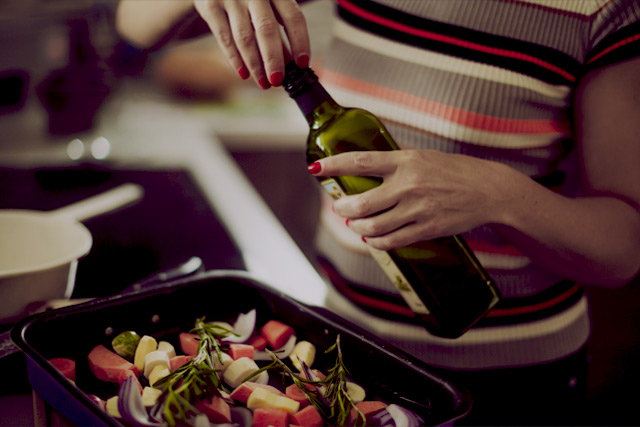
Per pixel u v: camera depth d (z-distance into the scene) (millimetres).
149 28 1078
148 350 731
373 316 942
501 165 763
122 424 569
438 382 659
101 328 763
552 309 946
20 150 1706
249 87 2520
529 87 859
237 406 671
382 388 712
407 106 900
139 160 1718
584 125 873
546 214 770
